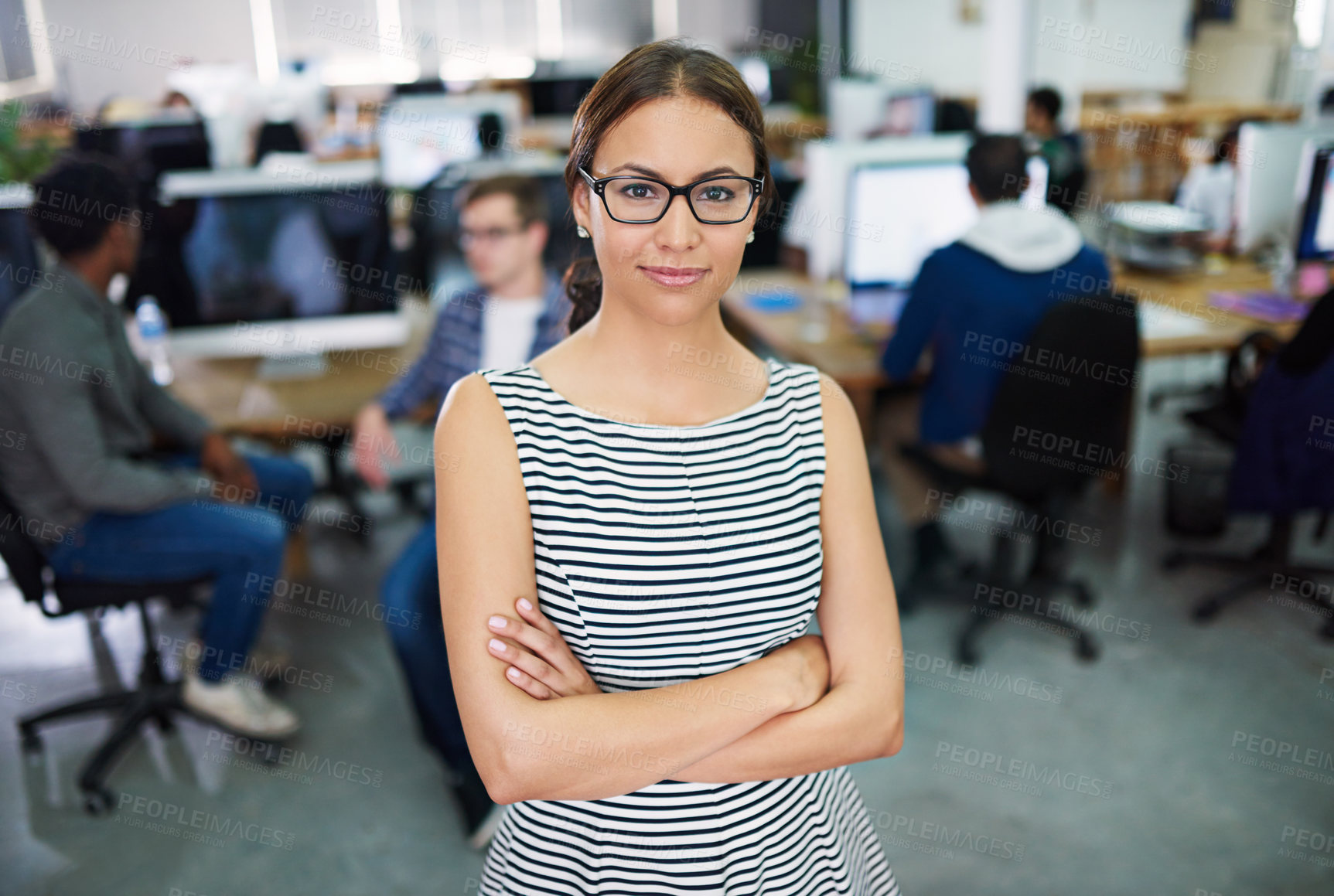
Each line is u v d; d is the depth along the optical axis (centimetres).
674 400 93
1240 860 208
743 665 96
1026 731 252
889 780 235
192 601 252
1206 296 355
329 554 352
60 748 254
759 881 97
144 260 323
